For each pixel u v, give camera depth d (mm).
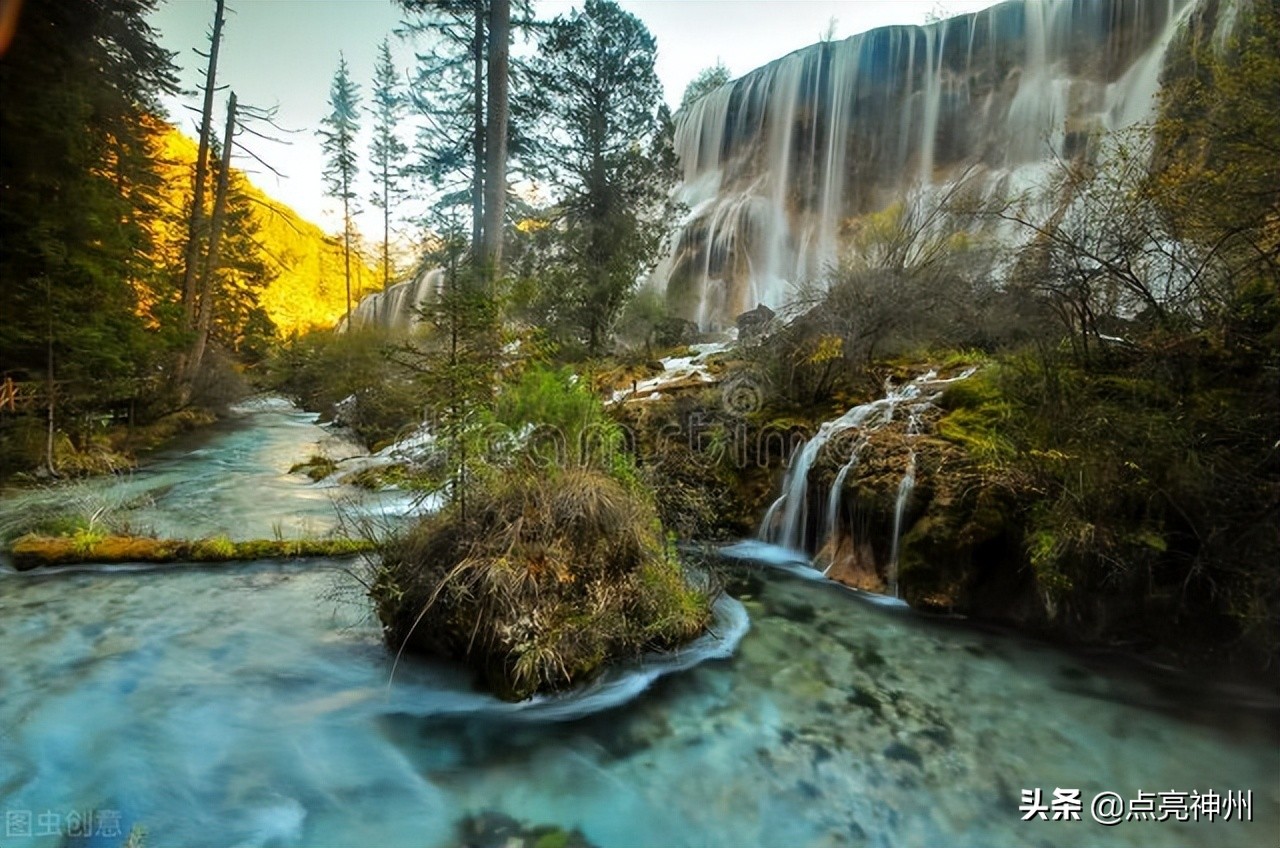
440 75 13648
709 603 4496
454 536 3729
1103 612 4062
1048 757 3061
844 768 2979
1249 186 3732
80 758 2861
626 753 3086
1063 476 4172
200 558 5363
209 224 20859
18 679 3523
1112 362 4621
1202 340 4098
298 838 2459
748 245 20812
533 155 14414
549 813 2666
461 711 3361
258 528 6680
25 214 8898
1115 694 3643
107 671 3639
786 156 21781
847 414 6633
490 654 3404
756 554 6215
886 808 2705
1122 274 4562
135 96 12148
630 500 4305
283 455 12406
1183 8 14625
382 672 3670
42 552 5176
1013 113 17469
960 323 7105
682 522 5754
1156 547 3656
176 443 13805
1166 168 4484
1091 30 16734
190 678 3582
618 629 3676
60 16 9445
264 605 4586
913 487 5074
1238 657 3592
